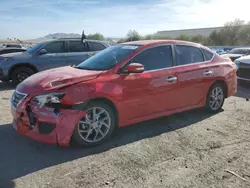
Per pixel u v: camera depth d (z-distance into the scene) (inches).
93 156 141.9
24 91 148.8
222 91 223.1
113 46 203.2
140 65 160.4
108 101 156.3
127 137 168.1
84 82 149.2
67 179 119.4
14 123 158.1
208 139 164.1
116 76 159.9
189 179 118.6
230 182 116.0
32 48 369.4
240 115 214.5
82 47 378.6
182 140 162.9
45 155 143.3
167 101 184.5
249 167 129.3
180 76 188.7
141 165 131.5
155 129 182.2
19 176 121.9
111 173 124.2
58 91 141.3
